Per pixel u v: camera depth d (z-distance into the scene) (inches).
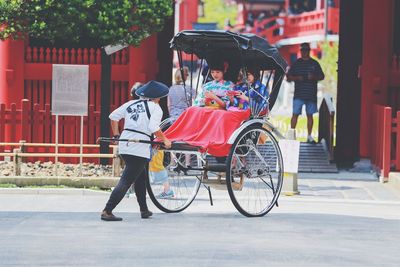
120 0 1533.0
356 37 1827.0
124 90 1743.4
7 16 1523.1
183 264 844.6
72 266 833.5
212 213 1205.7
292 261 867.4
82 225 1072.8
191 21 5851.4
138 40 1574.8
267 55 1213.7
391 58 1813.5
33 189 1390.3
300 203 1338.6
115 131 1130.0
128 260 861.8
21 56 1731.1
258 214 1180.5
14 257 872.3
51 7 1519.4
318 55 5049.2
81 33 1551.4
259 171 1197.7
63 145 1469.0
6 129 1653.5
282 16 5502.0
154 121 1107.3
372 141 1780.3
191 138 1156.5
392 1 1802.4
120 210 1219.2
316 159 1796.3
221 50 1261.1
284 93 4042.8
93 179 1429.6
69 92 1466.5
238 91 1206.3
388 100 1815.9
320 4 5064.0
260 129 1187.9
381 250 941.8
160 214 1186.6
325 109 1919.3
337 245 965.8
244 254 898.1
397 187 1512.1
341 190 1498.5
